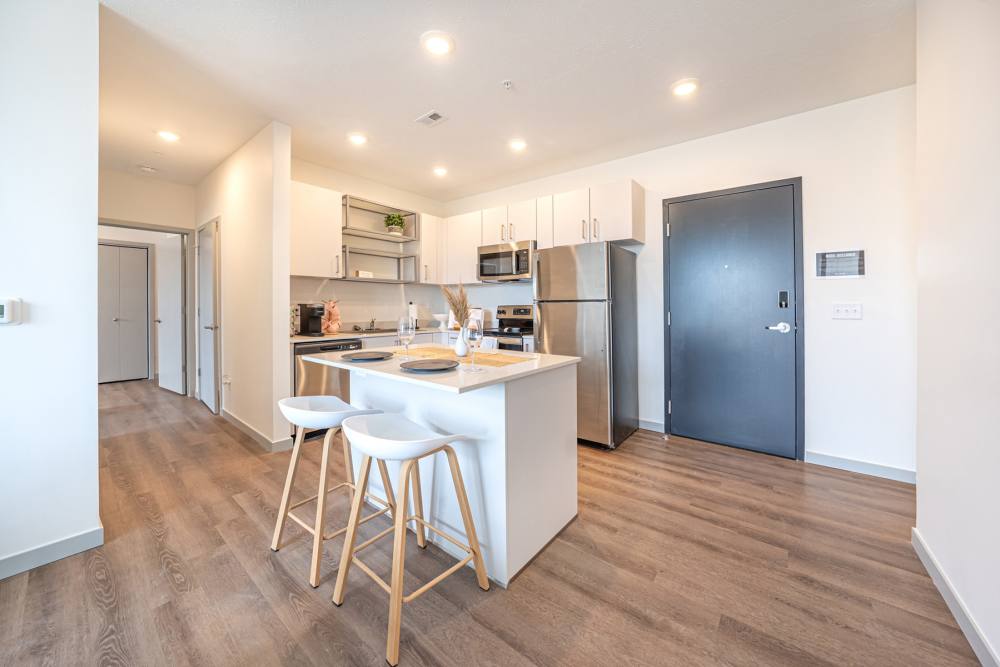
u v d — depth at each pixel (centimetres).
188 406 447
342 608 150
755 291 307
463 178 437
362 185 439
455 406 180
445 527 189
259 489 247
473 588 162
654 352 360
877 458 267
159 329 545
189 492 242
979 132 127
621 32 206
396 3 184
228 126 308
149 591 158
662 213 351
